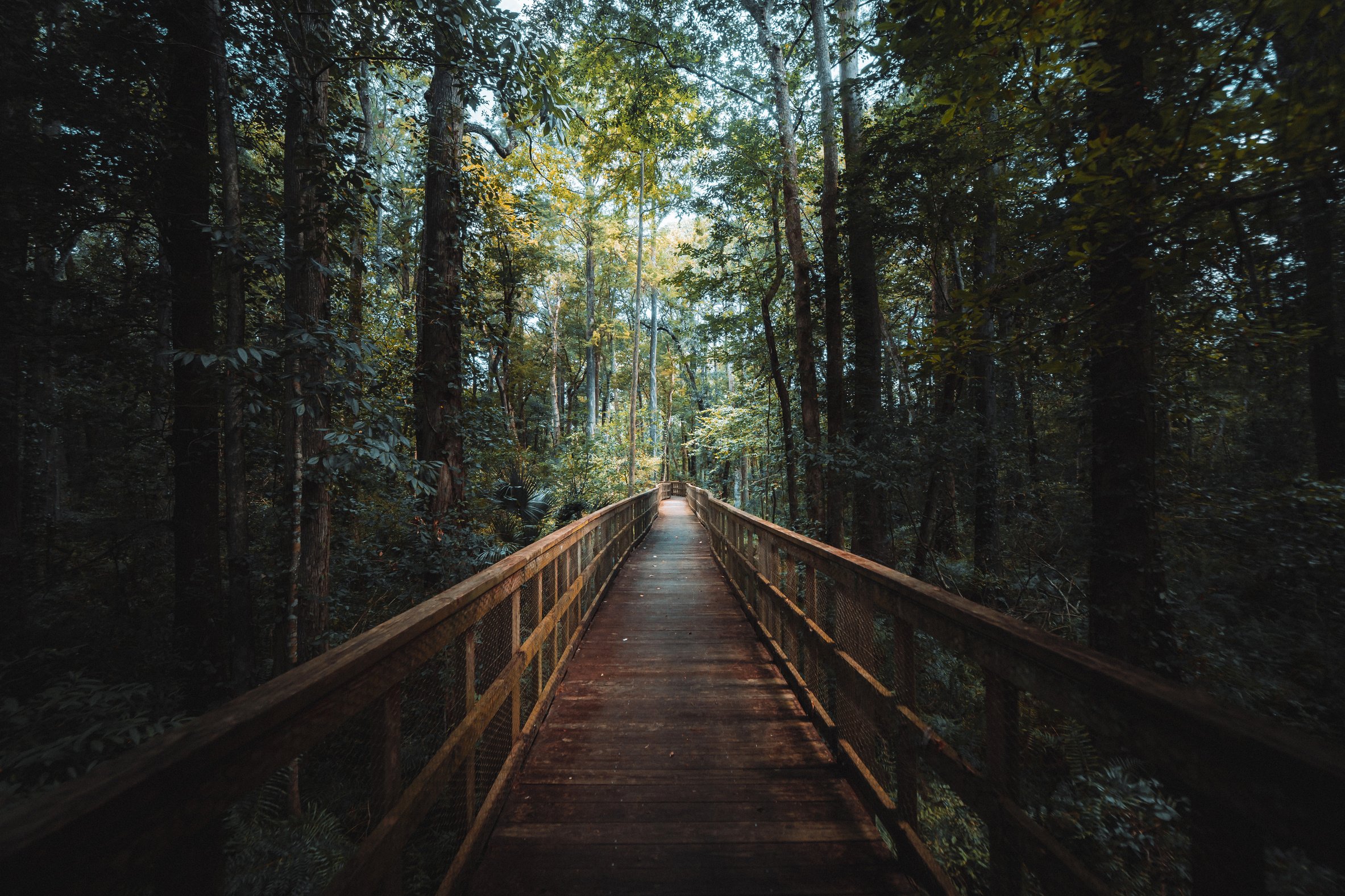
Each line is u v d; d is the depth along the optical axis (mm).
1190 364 5219
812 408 10438
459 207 6883
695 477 45781
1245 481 7242
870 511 8969
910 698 2145
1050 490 8445
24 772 2432
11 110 4828
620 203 20688
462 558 6129
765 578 5180
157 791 815
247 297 5867
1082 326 4098
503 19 5168
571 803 2660
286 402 4359
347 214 4551
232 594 4293
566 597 4465
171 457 7230
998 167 7848
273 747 1062
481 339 7199
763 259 13320
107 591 6301
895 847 2254
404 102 6336
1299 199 3211
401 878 1562
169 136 4949
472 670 2268
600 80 13242
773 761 3055
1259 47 2814
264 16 4402
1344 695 4762
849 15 10164
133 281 5398
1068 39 3393
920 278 13320
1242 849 925
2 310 4895
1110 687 1138
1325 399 6645
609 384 33469
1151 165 3100
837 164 10266
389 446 4637
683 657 4898
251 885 2375
